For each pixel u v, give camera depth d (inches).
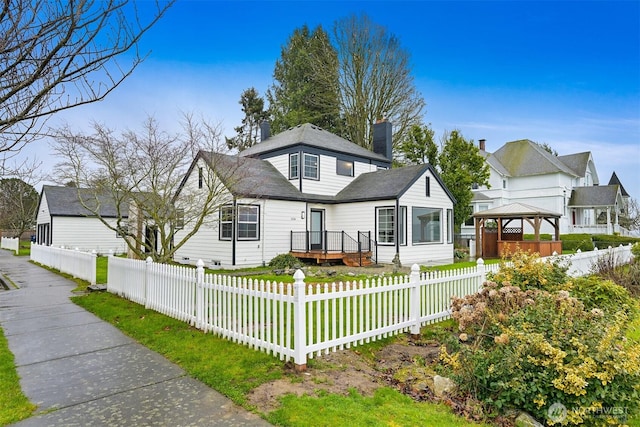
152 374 176.7
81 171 399.5
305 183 698.2
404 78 1134.4
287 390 157.0
